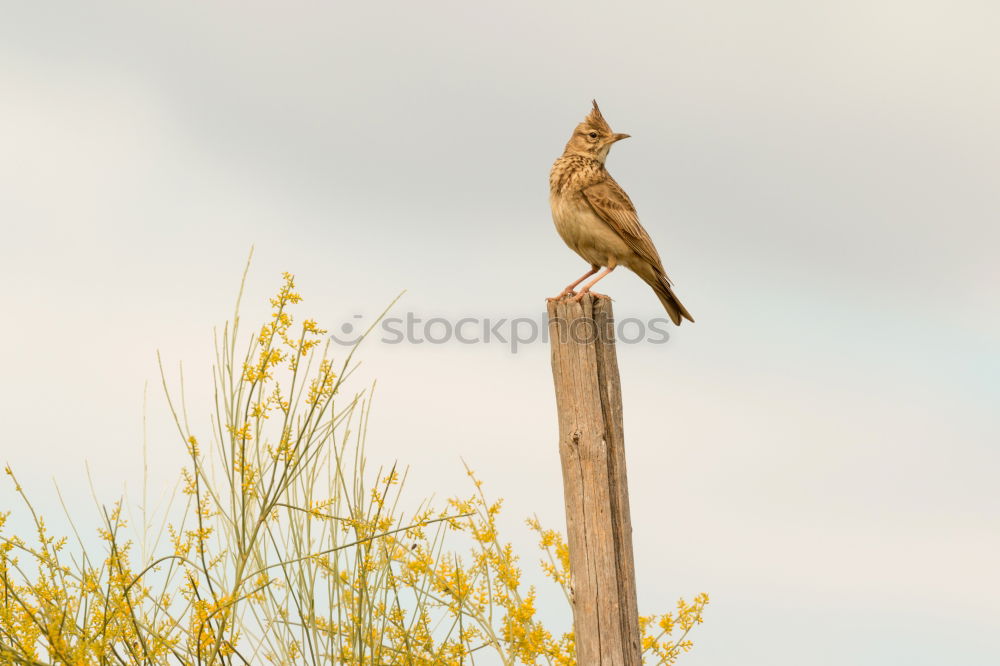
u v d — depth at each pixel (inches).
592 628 490.9
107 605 428.1
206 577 443.2
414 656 515.8
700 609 559.8
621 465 505.0
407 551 522.6
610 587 491.2
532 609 525.7
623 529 499.8
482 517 549.6
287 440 450.6
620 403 511.2
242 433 450.6
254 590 443.5
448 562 521.3
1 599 448.5
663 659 550.6
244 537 448.1
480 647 527.2
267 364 454.6
